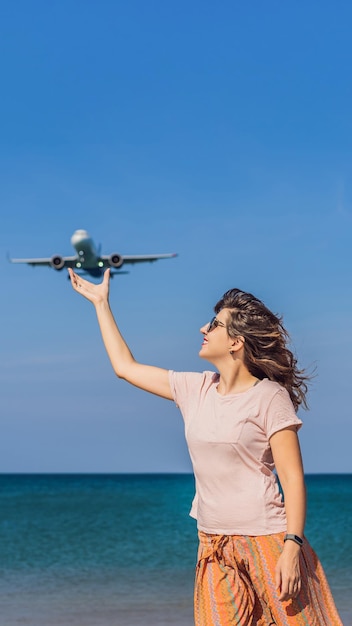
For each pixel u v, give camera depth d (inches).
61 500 2175.2
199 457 127.0
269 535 122.8
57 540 863.7
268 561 122.2
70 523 1166.3
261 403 124.1
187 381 134.3
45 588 468.1
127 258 1578.5
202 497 128.0
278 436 122.7
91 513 1456.7
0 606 397.1
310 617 120.5
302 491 121.1
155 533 960.3
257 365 128.3
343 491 3193.9
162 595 435.2
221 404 127.1
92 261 1690.5
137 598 424.2
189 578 517.0
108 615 368.8
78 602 409.7
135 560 647.1
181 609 385.4
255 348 128.1
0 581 505.7
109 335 142.2
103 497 2432.3
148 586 474.9
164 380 135.8
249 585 125.0
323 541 827.4
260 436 123.8
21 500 2188.7
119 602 409.4
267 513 123.2
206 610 125.8
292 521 119.6
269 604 122.6
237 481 124.3
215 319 130.9
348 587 459.8
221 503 125.0
